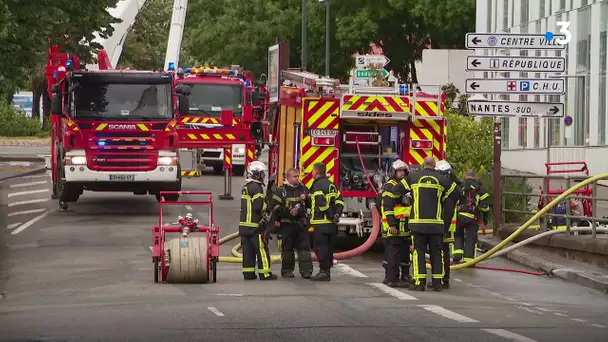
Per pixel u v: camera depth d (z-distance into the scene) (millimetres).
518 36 27344
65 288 19672
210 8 90750
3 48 45000
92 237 28266
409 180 19859
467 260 24422
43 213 34281
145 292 19047
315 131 25359
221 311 16531
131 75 33781
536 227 27688
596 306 18219
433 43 81875
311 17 82375
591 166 53938
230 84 47375
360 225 25234
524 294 19766
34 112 104438
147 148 33688
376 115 25203
